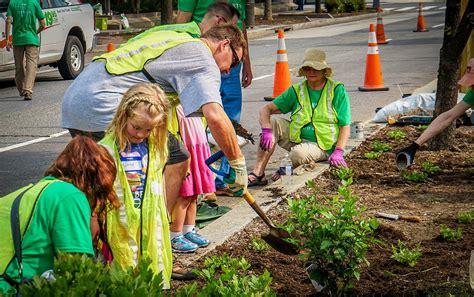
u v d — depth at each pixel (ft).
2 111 41.73
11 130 36.32
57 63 54.70
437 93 27.17
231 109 25.21
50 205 11.41
